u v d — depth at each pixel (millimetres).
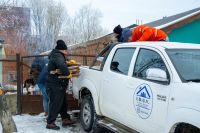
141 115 5270
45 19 37094
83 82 7418
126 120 5746
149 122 5070
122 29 8898
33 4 36094
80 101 7734
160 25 16266
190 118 4215
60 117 8805
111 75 6375
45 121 8305
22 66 9117
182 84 4578
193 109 4219
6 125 6859
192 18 15922
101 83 6723
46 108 8547
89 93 7352
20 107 9047
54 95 7492
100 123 6547
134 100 5480
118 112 6000
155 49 5414
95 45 20125
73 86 8023
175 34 15797
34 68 9250
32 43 31078
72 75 7547
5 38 27141
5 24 25828
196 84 4500
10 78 10758
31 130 7504
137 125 5410
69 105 9086
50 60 7488
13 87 10375
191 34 16156
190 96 4332
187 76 4738
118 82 6062
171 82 4746
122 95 5867
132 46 6082
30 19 33375
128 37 8695
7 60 9023
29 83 9789
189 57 5164
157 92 4922
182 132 4562
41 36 35625
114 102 6148
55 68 7441
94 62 7426
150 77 4945
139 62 5719
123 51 6332
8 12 25172
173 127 4555
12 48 27766
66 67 7324
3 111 6859
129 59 6039
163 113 4758
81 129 7660
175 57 5055
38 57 9281
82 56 10172
